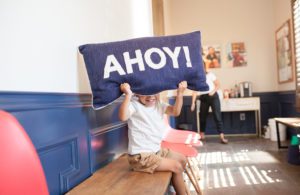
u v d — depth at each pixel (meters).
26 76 1.16
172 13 6.32
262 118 6.08
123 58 1.61
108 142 2.02
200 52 1.70
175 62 1.63
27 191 0.80
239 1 6.11
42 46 1.28
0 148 0.77
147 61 1.62
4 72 1.03
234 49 6.14
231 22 6.15
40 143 1.20
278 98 5.97
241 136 5.94
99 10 1.97
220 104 5.43
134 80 1.61
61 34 1.46
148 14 3.72
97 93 1.61
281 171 3.13
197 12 6.25
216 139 5.67
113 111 2.15
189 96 6.22
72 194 1.30
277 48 5.80
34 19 1.22
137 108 1.78
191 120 6.24
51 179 1.28
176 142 2.50
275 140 5.18
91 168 1.68
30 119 1.14
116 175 1.62
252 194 2.47
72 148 1.48
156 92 1.65
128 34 2.67
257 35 6.08
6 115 0.83
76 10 1.64
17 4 1.12
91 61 1.60
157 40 1.68
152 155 1.69
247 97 5.77
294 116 4.96
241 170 3.25
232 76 6.16
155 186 1.39
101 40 1.99
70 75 1.55
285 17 5.22
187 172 2.50
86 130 1.66
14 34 1.09
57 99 1.36
